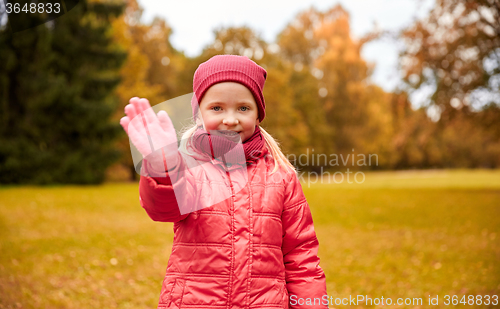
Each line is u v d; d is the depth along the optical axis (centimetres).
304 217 157
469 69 1598
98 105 2186
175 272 138
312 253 156
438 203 1330
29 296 394
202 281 135
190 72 2892
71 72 2198
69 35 2153
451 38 1622
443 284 470
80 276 483
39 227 788
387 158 4419
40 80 2070
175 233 145
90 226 826
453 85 1611
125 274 502
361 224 946
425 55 1642
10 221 834
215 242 136
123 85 2673
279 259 145
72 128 2173
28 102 2095
